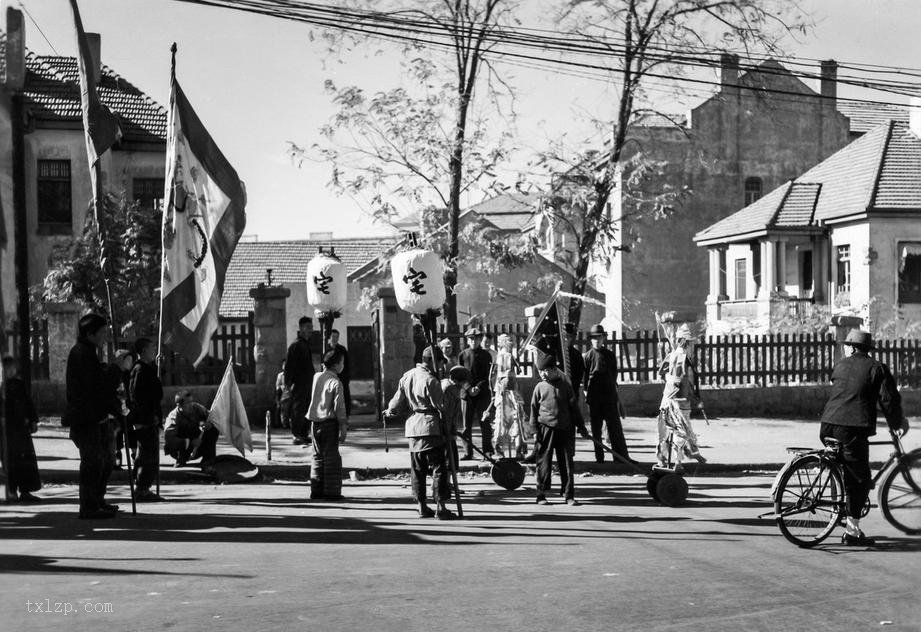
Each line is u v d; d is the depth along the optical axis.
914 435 19.33
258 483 13.59
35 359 20.19
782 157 47.16
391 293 20.62
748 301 37.88
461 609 6.62
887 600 6.89
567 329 15.02
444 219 22.75
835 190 37.28
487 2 22.22
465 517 10.62
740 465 15.16
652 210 23.89
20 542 9.07
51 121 30.78
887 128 38.09
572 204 22.75
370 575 7.67
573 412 11.78
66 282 25.09
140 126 32.31
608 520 10.44
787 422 21.12
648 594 7.05
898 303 34.12
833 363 23.38
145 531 9.65
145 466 11.71
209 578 7.56
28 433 11.74
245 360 20.67
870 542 8.98
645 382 22.36
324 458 11.91
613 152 23.03
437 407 10.57
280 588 7.23
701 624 6.25
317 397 11.94
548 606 6.71
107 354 20.52
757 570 7.88
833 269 36.34
